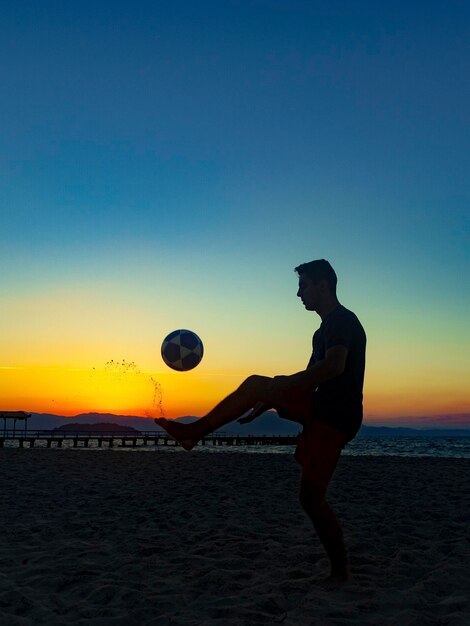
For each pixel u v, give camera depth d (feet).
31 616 9.21
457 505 22.29
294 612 9.15
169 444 166.61
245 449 147.54
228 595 10.32
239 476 35.24
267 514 20.07
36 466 43.75
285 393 10.09
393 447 204.64
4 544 15.03
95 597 10.16
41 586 11.00
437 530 16.92
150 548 14.20
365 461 52.21
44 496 25.07
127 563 12.70
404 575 11.71
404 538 15.49
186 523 18.22
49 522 18.33
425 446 220.23
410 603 9.53
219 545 14.75
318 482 10.09
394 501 23.40
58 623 8.82
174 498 24.39
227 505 22.27
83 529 17.10
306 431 10.18
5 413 132.67
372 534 16.26
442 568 11.88
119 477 34.40
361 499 24.14
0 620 8.94
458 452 146.51
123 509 21.17
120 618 8.96
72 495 25.43
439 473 37.88
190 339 15.62
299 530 17.01
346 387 10.00
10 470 39.73
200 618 8.97
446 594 10.37
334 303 10.77
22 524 18.01
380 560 12.98
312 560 13.02
